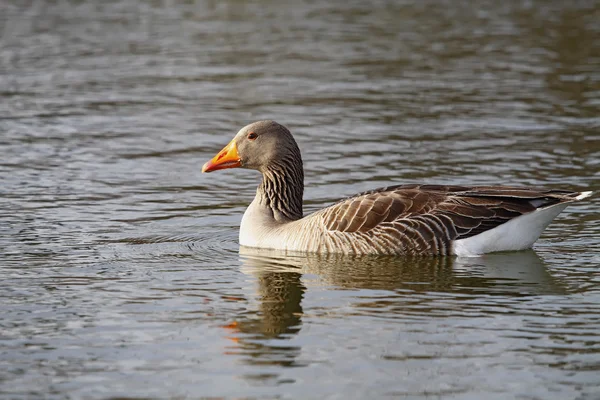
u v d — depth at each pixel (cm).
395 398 980
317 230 1505
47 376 1032
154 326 1177
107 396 986
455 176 2023
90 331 1159
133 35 3862
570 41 3697
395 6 4591
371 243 1469
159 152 2259
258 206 1611
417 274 1388
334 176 2042
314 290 1319
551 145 2289
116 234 1630
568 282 1346
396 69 3238
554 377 1024
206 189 1973
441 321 1191
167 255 1508
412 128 2473
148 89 2950
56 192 1902
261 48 3606
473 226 1459
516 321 1187
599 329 1157
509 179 1992
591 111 2647
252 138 1608
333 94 2880
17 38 3734
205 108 2714
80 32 3903
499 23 4100
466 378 1023
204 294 1305
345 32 3925
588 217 1708
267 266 1442
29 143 2305
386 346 1109
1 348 1105
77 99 2797
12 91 2872
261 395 985
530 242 1488
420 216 1461
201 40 3778
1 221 1688
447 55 3462
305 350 1099
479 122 2533
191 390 998
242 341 1127
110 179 2020
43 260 1464
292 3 4703
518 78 3084
